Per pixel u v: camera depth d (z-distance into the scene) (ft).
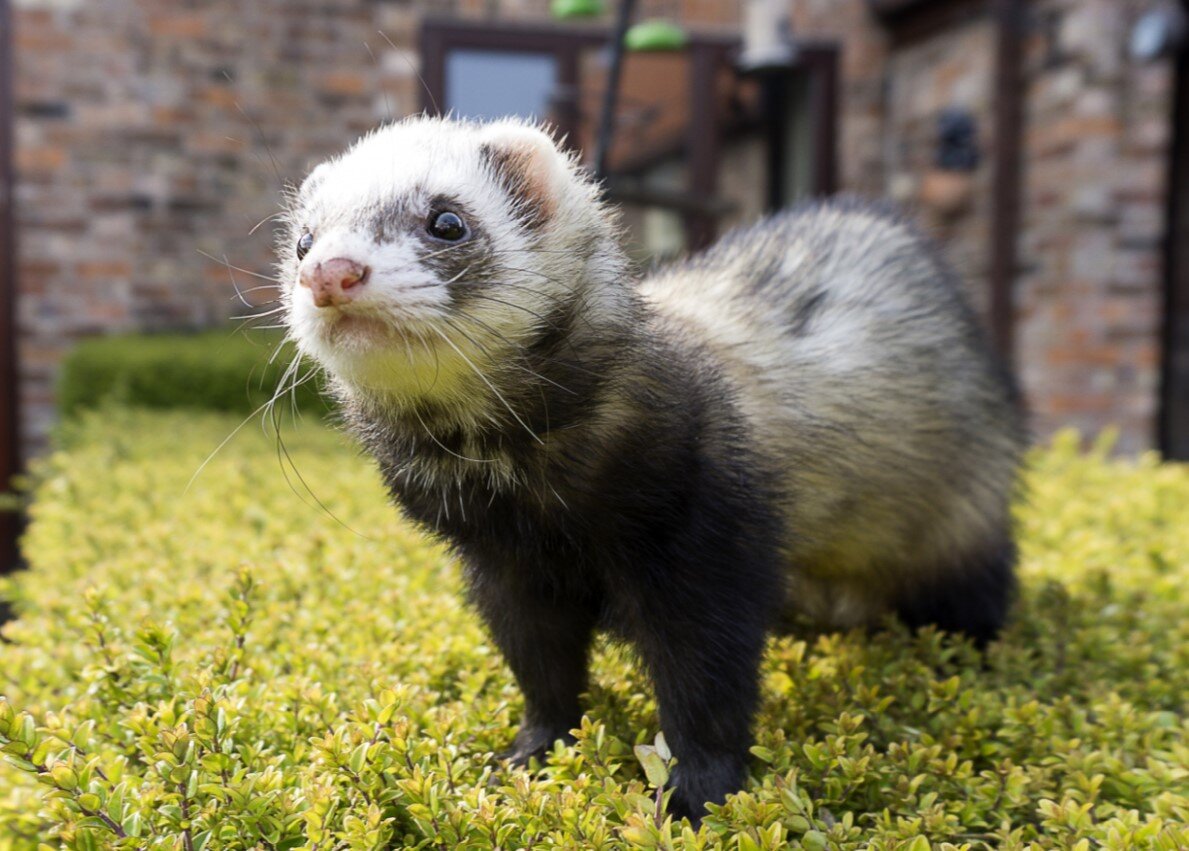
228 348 2.93
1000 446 1.36
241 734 0.90
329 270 0.82
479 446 0.90
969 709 1.00
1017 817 0.89
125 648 1.01
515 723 1.07
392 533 1.47
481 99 3.38
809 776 0.89
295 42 3.43
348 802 0.83
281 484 1.81
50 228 3.32
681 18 3.71
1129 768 0.91
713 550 0.93
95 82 3.30
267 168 3.45
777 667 1.09
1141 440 3.04
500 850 0.76
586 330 0.90
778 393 1.10
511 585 0.99
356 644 1.11
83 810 0.75
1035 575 1.48
